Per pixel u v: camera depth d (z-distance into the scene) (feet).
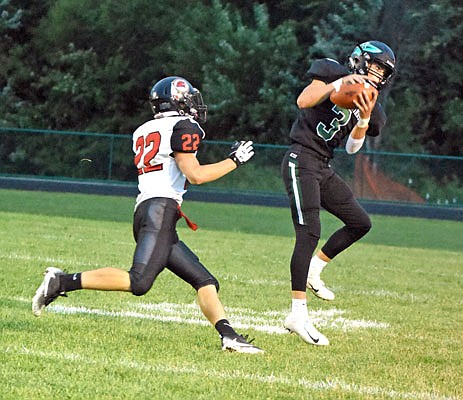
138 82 244.63
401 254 92.58
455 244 113.91
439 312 53.52
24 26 257.75
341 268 75.15
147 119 246.68
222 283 60.23
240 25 230.27
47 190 176.55
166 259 36.96
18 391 29.76
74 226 96.73
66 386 30.71
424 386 33.47
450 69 217.56
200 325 44.01
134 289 36.45
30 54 255.09
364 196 174.40
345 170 175.01
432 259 89.04
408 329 46.55
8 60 253.24
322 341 40.52
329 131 42.09
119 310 46.98
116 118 246.27
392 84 215.92
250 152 36.58
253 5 245.24
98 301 49.34
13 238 78.89
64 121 249.34
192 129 36.52
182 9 242.37
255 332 43.19
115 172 187.62
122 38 244.83
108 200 153.99
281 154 181.88
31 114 249.55
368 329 45.91
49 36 250.57
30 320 41.81
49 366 33.30
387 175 173.88
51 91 248.32
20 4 259.80
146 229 36.76
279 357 37.45
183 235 95.96
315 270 45.85
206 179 35.96
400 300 57.82
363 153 174.40
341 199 43.57
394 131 217.15
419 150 218.18
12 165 191.31
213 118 227.20
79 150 189.67
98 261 66.33
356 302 55.62
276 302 53.42
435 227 140.77
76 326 41.16
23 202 137.49
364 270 74.64
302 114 42.73
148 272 36.40
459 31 213.46
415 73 216.74
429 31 211.82
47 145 191.01
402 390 32.73
